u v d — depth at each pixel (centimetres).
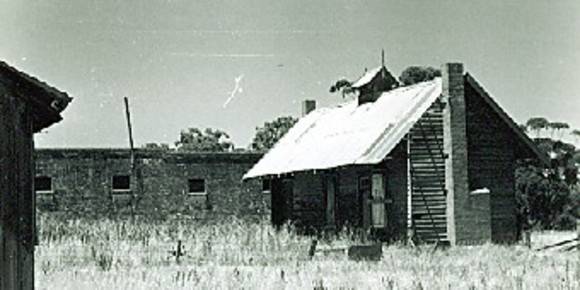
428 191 4197
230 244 3912
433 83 4441
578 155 7919
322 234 4472
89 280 2570
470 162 4256
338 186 4759
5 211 1362
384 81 5144
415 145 4209
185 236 4416
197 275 2631
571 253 3541
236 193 6338
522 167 6812
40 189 6056
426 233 4159
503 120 4294
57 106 1586
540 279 2566
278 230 4969
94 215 6109
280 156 5650
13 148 1430
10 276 1388
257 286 2431
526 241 4109
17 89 1451
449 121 4194
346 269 2917
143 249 3738
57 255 3416
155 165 6250
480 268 2922
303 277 2661
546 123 8081
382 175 4212
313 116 5988
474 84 4259
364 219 4441
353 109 5269
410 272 2816
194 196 6275
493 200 4272
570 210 6788
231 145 10288
